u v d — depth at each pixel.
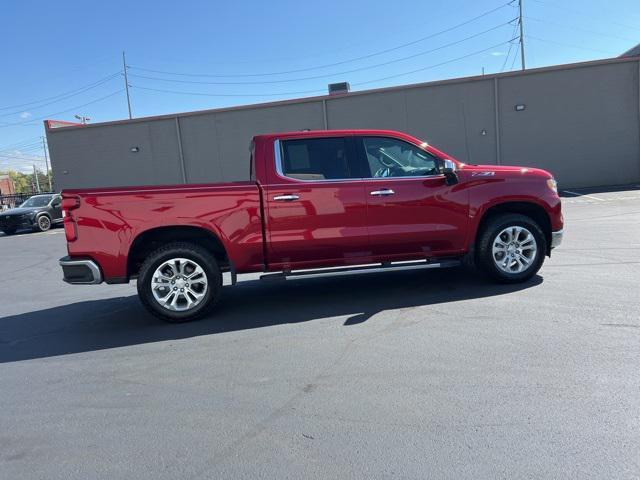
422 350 4.33
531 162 22.08
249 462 2.86
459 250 6.16
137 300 7.11
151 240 5.80
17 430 3.39
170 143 25.14
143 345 5.01
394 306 5.72
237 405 3.56
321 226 5.75
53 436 3.28
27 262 11.98
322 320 5.40
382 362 4.14
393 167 6.04
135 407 3.63
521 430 3.01
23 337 5.60
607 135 21.41
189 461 2.91
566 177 21.89
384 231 5.88
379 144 6.02
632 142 21.30
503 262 6.23
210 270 5.60
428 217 5.96
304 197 5.70
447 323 4.98
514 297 5.71
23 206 21.91
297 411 3.42
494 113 22.09
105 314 6.41
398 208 5.88
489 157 22.36
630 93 21.09
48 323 6.15
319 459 2.85
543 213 6.37
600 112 21.36
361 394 3.60
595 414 3.14
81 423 3.44
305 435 3.11
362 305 5.86
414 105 22.70
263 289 7.12
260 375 4.05
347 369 4.05
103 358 4.71
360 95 23.06
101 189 5.44
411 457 2.81
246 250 5.67
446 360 4.09
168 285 5.59
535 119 21.84
